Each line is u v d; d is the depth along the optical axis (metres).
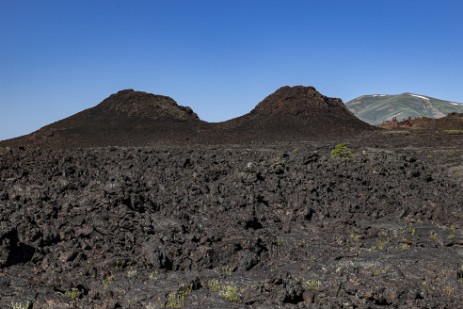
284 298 10.62
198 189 19.39
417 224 17.38
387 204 18.61
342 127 70.31
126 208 15.50
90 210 15.38
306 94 80.56
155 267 12.95
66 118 78.94
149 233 14.57
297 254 14.30
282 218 17.53
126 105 79.44
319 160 27.69
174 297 11.02
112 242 13.83
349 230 16.45
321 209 18.17
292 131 68.06
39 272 12.54
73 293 11.29
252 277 12.58
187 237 14.25
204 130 69.94
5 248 12.66
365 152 32.00
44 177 20.86
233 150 39.41
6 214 14.82
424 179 24.12
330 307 10.25
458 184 24.31
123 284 11.93
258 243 14.43
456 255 14.14
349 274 12.27
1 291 11.24
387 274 12.26
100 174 21.92
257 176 21.22
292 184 20.59
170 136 66.38
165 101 81.00
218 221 16.00
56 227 14.45
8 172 21.48
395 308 10.53
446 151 37.94
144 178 21.23
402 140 53.00
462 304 10.68
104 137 66.88
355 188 20.70
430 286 11.64
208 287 11.86
